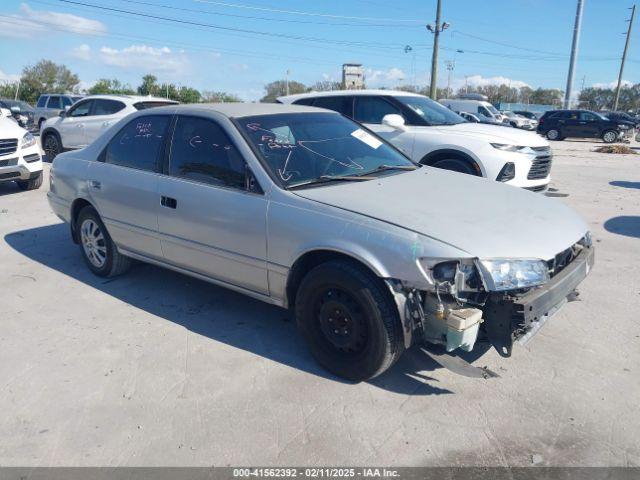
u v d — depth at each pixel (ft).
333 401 10.66
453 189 12.82
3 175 29.58
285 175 12.28
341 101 28.89
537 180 25.20
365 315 10.51
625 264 18.48
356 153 14.24
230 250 12.71
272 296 12.39
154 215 14.38
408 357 12.00
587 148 74.54
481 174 24.16
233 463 9.04
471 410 10.33
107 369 11.90
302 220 11.25
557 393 10.82
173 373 11.71
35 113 71.10
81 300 15.62
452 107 108.58
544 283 10.19
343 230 10.65
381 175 13.48
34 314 14.73
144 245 15.15
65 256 19.71
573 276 10.96
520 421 9.99
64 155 18.11
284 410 10.40
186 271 14.39
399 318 10.23
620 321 13.97
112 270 16.88
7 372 11.84
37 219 25.21
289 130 13.69
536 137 25.89
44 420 10.21
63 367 12.01
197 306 15.15
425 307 10.25
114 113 40.78
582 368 11.73
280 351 12.64
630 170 45.19
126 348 12.80
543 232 10.94
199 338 13.29
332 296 11.07
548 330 13.47
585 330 13.47
